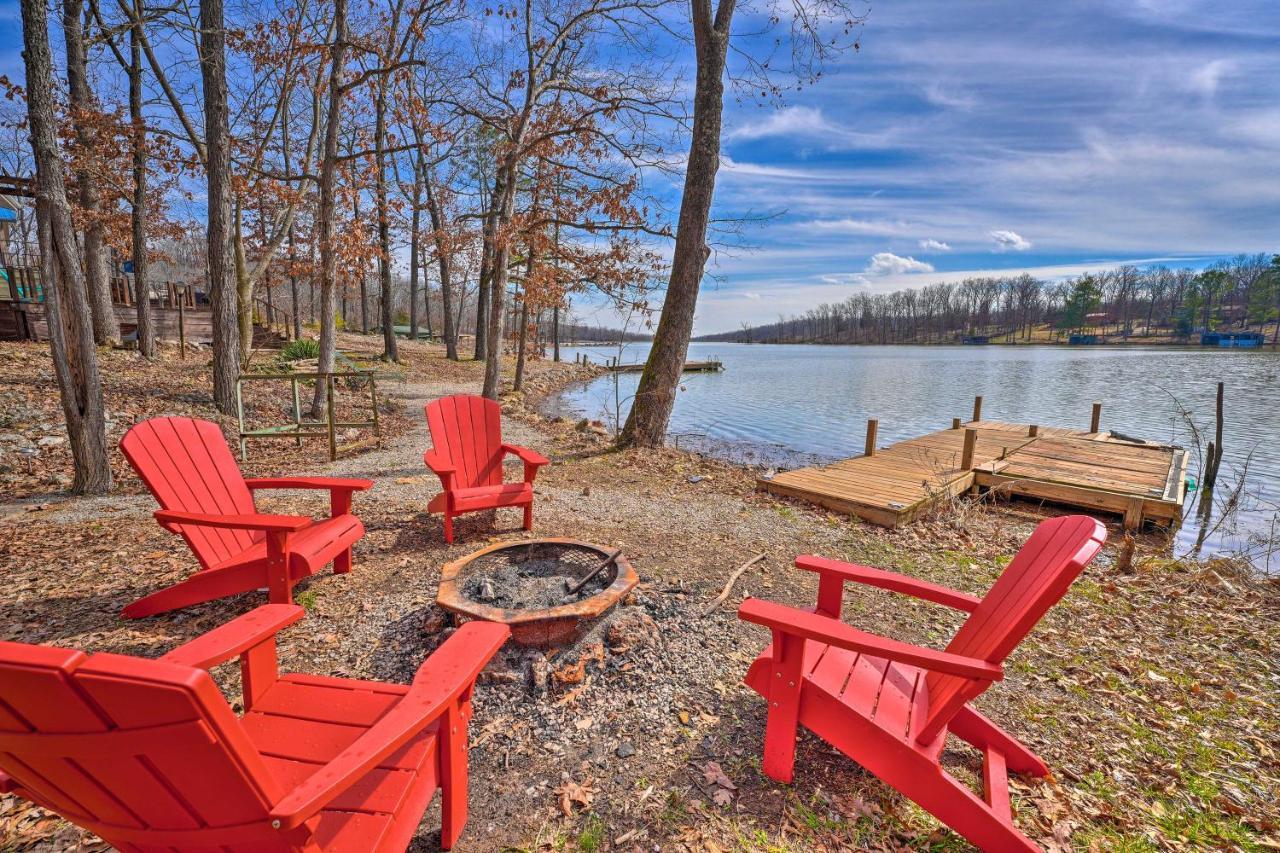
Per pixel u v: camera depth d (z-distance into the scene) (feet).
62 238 17.10
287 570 10.04
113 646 9.52
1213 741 8.14
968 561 15.78
